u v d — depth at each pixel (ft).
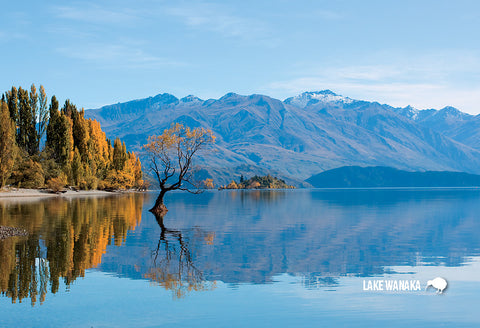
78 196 373.20
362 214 222.48
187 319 49.60
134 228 138.10
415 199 447.01
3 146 300.40
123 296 57.93
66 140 394.11
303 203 353.72
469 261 87.30
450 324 49.55
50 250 89.25
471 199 444.14
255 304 55.52
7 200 281.13
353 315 52.06
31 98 379.55
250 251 96.37
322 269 77.97
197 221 171.94
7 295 57.52
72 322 47.88
